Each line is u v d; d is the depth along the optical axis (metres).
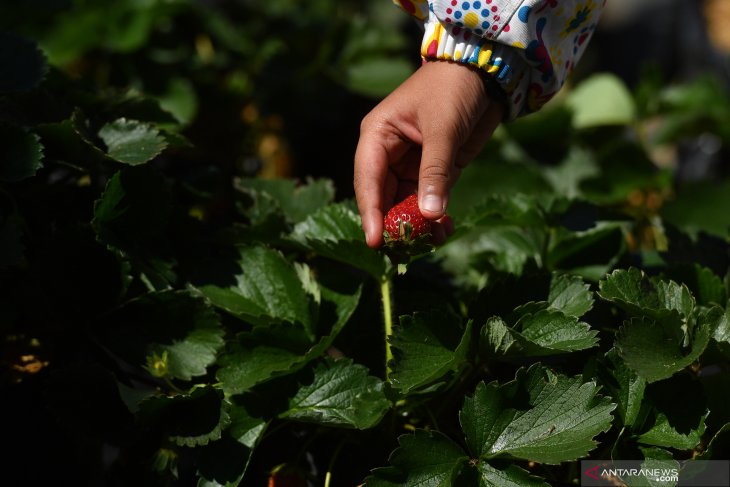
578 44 1.10
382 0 2.45
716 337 1.02
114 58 1.49
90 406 1.04
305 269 1.10
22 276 1.06
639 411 1.02
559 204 1.15
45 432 1.05
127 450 1.04
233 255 1.11
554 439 1.00
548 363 1.07
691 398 1.02
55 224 1.10
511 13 1.04
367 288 1.13
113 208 1.07
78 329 1.07
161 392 1.09
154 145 1.09
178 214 1.13
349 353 1.11
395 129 1.06
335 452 1.05
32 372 1.09
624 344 1.01
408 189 1.09
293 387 1.05
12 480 1.04
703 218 1.33
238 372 1.05
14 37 1.12
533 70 1.07
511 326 1.04
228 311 1.08
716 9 2.74
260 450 1.06
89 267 1.07
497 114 1.09
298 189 1.22
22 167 1.05
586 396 1.00
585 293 1.05
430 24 1.07
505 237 1.21
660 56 2.93
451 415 1.07
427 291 1.15
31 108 1.11
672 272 1.10
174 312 1.06
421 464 1.00
